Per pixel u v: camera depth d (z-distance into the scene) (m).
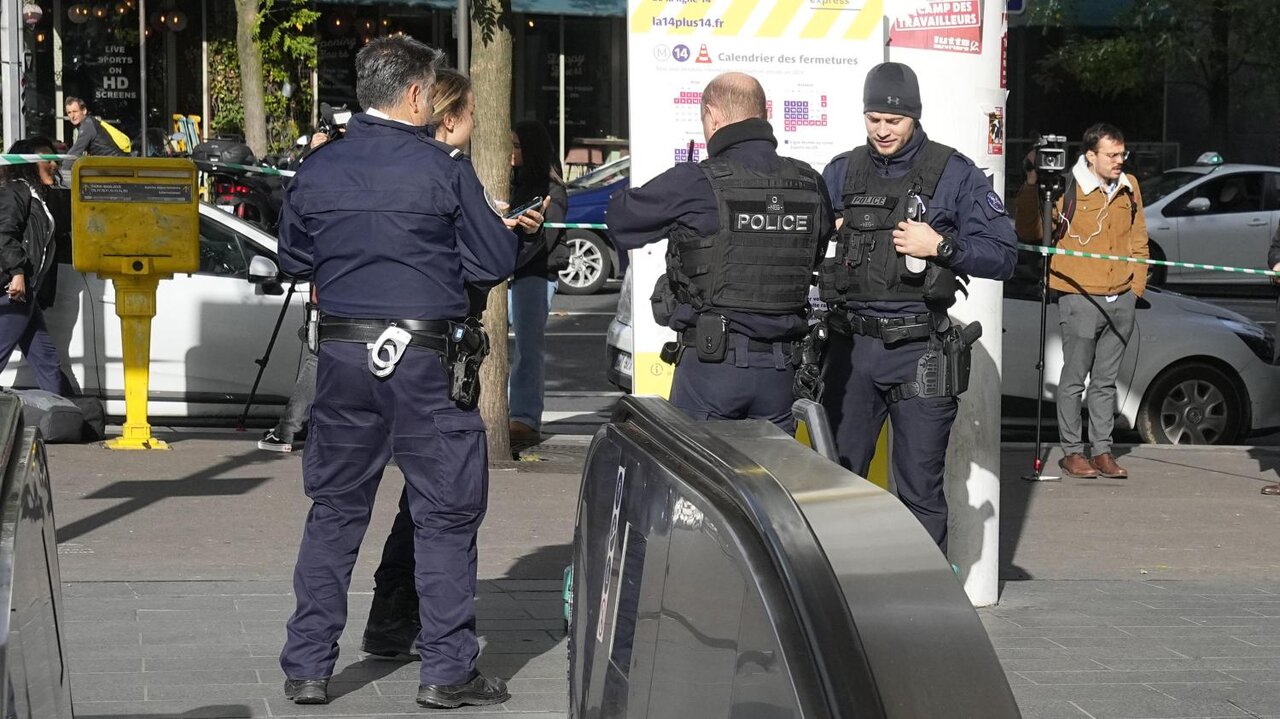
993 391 6.20
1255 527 8.27
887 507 1.86
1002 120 6.06
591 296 20.41
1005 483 9.48
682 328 4.99
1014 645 5.78
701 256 4.86
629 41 6.02
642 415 2.61
